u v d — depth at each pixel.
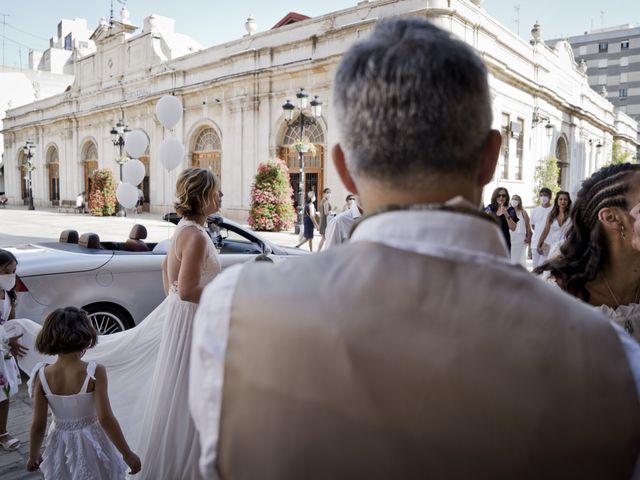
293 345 0.75
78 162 33.09
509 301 0.76
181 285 2.60
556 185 23.12
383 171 0.84
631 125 41.53
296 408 0.73
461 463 0.70
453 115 0.80
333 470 0.71
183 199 2.73
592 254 1.67
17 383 3.51
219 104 22.86
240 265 0.91
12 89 47.62
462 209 0.82
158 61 26.23
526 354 0.72
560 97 25.47
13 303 3.75
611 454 0.71
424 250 0.79
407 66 0.81
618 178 1.63
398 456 0.71
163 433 2.66
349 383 0.72
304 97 16.95
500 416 0.70
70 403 2.48
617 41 78.62
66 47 63.88
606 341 0.77
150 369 3.45
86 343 2.51
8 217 25.36
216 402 0.78
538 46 23.19
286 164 20.86
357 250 0.83
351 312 0.75
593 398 0.72
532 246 8.84
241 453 0.75
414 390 0.71
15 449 3.43
